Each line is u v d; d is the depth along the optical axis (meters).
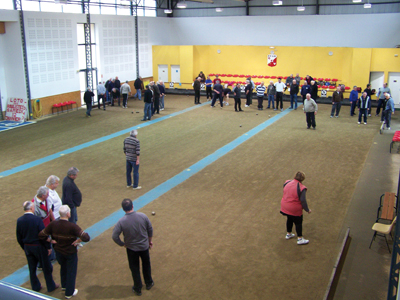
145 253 5.46
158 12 26.55
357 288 5.61
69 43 19.09
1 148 13.13
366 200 8.72
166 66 25.59
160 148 12.94
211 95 23.08
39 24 17.25
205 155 12.16
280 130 15.32
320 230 7.39
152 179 10.17
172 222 7.76
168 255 6.55
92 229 7.51
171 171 10.77
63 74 18.95
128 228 5.28
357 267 6.16
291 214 6.75
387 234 7.18
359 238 7.08
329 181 9.88
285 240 7.03
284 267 6.18
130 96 23.95
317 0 23.20
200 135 14.59
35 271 5.57
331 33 22.62
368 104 16.16
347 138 14.07
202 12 26.36
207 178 10.21
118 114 18.61
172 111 19.25
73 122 16.95
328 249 6.71
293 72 23.39
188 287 5.69
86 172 10.73
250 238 7.11
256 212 8.19
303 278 5.88
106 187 9.66
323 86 22.00
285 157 11.90
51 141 13.95
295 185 6.73
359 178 10.06
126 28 23.05
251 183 9.83
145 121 17.02
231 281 5.83
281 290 5.59
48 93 18.25
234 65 24.75
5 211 8.36
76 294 5.54
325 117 17.89
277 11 24.47
